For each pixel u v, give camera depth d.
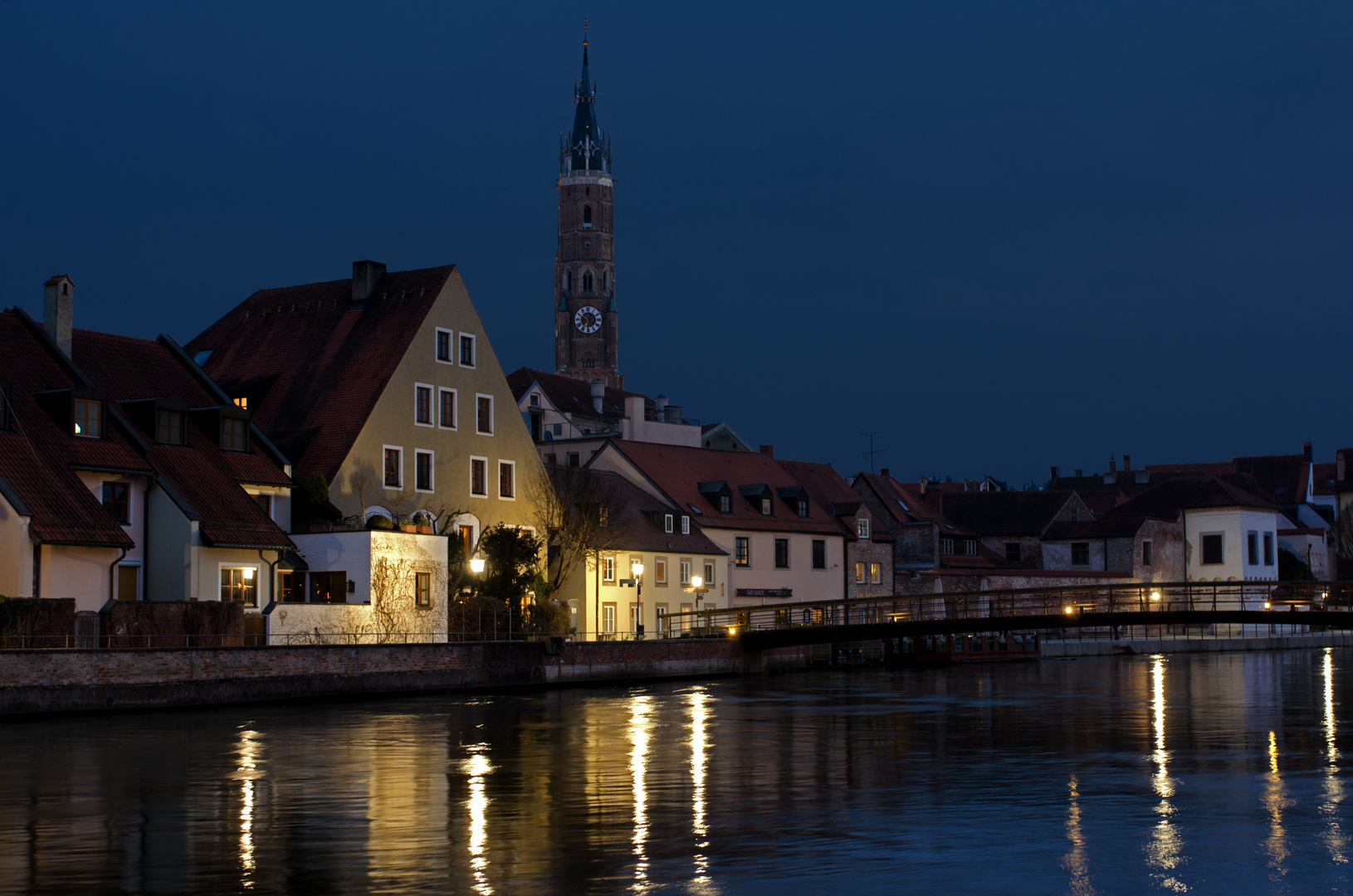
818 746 38.97
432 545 62.38
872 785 31.53
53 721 43.12
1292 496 156.00
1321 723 44.97
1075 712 49.66
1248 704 52.88
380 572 59.66
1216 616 69.38
